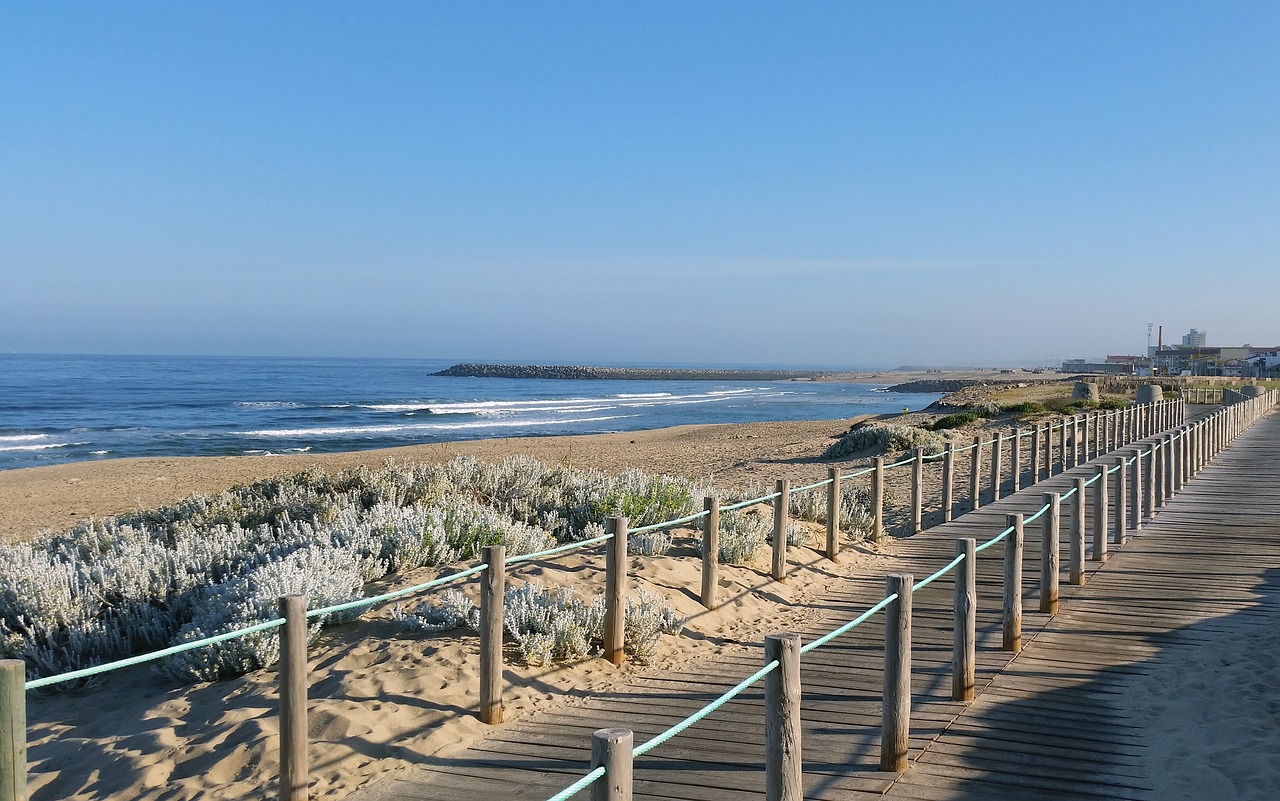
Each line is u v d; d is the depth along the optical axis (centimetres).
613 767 332
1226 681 686
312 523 1196
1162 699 652
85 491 2642
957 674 647
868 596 992
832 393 15000
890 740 530
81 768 580
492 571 614
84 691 761
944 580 1050
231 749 570
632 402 10488
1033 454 1923
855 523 1338
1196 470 2025
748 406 10019
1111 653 760
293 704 498
